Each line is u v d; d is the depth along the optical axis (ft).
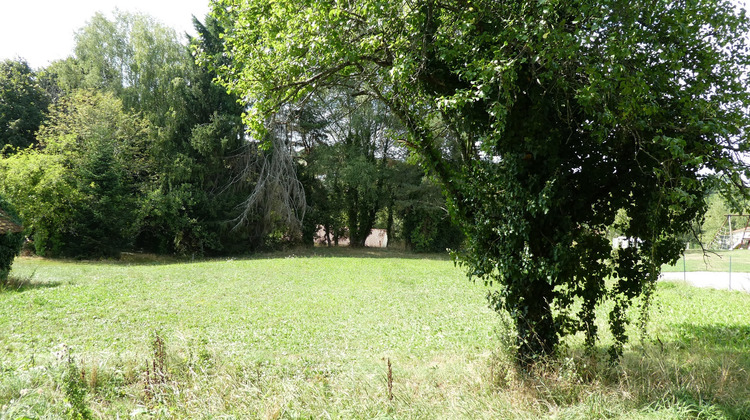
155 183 106.42
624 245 21.20
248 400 15.92
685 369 19.61
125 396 18.21
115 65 115.03
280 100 23.18
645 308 20.13
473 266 20.68
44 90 120.16
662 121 17.51
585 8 15.55
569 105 17.95
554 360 18.58
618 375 18.20
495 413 15.33
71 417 14.39
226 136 108.27
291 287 57.16
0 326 32.45
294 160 121.80
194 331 32.99
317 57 21.44
